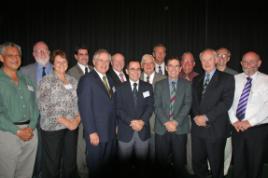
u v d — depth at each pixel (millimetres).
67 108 2672
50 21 4520
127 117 2777
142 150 2834
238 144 2836
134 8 4668
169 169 2918
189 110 2832
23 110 2525
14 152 2486
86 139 2646
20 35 4488
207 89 2732
